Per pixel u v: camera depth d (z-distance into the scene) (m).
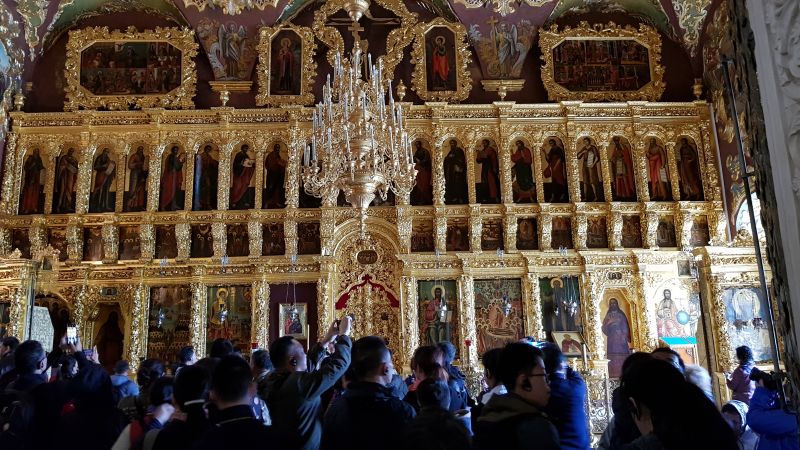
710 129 19.16
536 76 19.95
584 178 19.05
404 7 19.67
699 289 17.41
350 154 11.27
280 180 18.69
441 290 18.05
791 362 3.49
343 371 5.29
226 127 18.66
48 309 17.64
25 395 5.48
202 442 3.81
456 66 19.42
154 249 18.08
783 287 3.54
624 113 19.20
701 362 17.36
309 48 19.30
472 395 16.88
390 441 4.52
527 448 3.59
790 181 3.41
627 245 18.62
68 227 17.78
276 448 3.91
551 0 19.19
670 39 20.20
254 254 17.97
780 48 3.50
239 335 17.59
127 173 18.52
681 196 18.91
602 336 17.80
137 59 19.23
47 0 18.41
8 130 18.36
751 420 6.43
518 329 17.88
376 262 18.28
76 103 18.72
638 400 3.43
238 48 19.38
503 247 18.45
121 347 17.52
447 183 18.83
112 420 5.68
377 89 12.27
